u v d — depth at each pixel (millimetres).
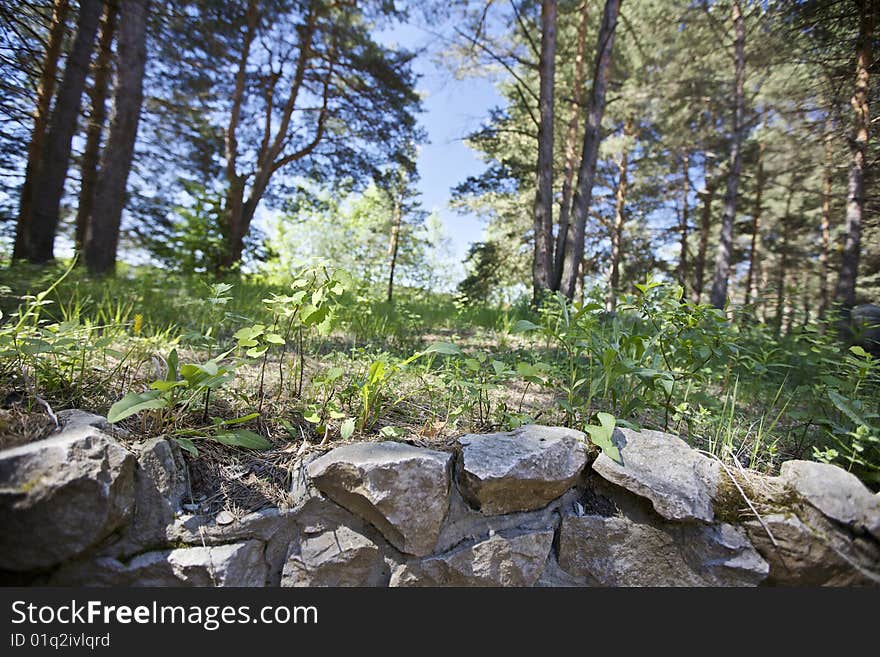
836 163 8555
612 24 8297
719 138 11594
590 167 8320
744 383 3162
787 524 1540
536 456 1604
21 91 6152
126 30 6262
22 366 1698
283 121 13180
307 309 1776
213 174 12031
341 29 11555
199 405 1731
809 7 7297
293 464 1617
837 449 1944
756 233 17562
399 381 2219
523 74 14023
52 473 1215
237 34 9773
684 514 1529
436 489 1540
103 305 3191
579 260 8203
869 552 1496
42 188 5574
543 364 1985
